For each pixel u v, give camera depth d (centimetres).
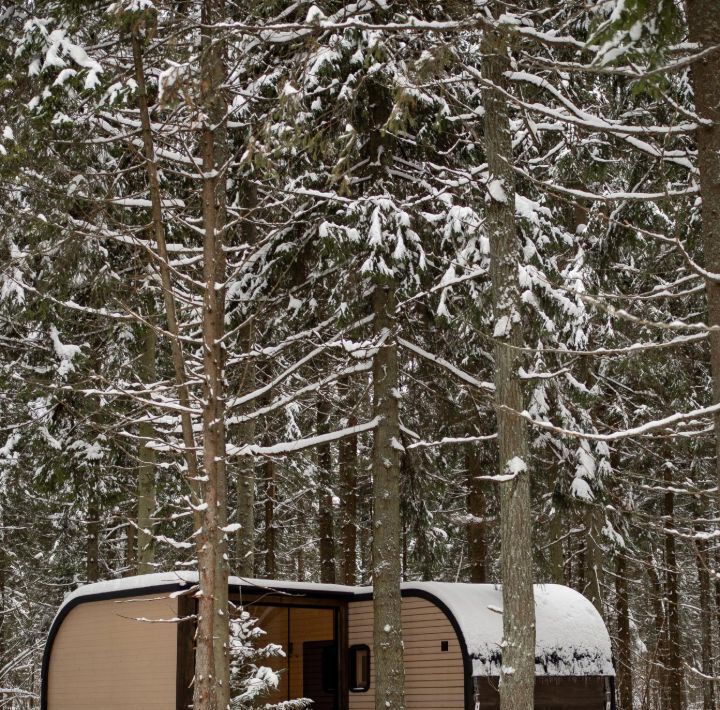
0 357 1678
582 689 1492
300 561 3259
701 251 1289
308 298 1430
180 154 1269
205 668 831
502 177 1020
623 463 2111
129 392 933
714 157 710
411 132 1394
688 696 3142
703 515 2064
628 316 611
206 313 920
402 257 1229
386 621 1338
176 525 2091
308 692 1683
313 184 1367
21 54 1064
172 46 884
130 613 1379
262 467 2359
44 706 1470
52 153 1126
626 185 1382
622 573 2256
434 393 1557
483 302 1270
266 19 1154
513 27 837
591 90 1285
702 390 1883
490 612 1429
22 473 2005
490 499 1838
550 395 1511
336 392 1909
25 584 2577
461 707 1362
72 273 1323
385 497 1375
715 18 718
